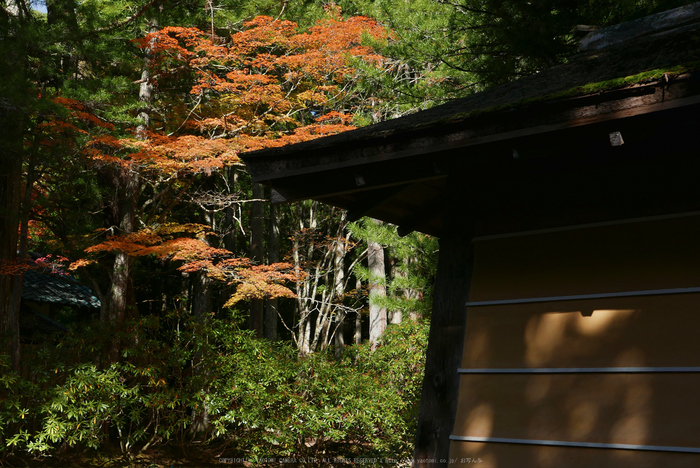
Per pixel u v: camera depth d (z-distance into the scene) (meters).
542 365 2.77
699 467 2.30
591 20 7.63
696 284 2.51
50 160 9.66
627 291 2.65
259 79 11.38
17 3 10.36
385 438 10.70
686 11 3.50
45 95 9.11
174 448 10.95
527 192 3.04
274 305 15.63
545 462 2.64
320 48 11.92
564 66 3.45
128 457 9.79
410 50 10.53
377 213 4.32
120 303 11.20
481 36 9.54
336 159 3.03
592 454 2.54
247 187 19.30
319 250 18.98
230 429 11.48
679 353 2.47
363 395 10.95
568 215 2.90
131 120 10.35
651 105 2.24
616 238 2.76
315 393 10.98
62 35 9.59
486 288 3.02
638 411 2.49
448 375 3.02
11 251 10.80
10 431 8.85
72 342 9.47
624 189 2.79
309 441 11.52
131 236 10.88
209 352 10.40
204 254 11.40
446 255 3.18
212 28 11.96
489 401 2.86
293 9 14.36
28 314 14.70
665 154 2.71
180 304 19.55
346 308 17.30
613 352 2.61
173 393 9.83
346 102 15.36
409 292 16.06
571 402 2.66
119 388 9.06
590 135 2.50
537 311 2.86
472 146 2.74
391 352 11.82
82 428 8.97
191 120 12.43
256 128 12.40
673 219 2.64
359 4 12.89
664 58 2.59
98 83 10.08
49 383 9.09
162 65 12.19
